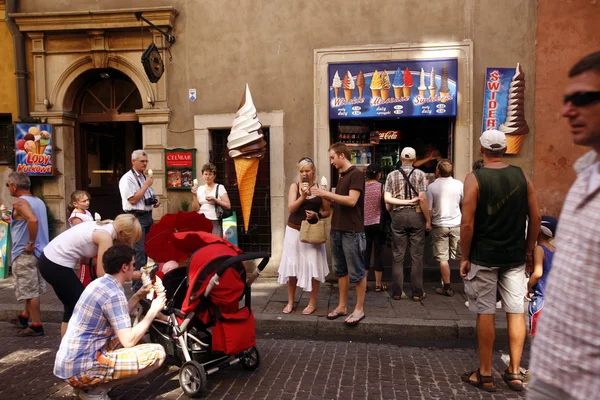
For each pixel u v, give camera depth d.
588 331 1.54
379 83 7.01
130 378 3.35
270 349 4.79
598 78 1.62
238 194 7.69
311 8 7.18
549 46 6.71
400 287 6.13
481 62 6.87
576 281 1.57
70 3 7.73
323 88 7.18
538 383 1.68
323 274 5.55
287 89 7.31
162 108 7.57
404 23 6.98
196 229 4.24
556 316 1.63
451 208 6.19
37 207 5.15
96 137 8.60
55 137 7.91
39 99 7.88
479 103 6.92
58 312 5.82
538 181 6.84
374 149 7.53
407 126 7.46
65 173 7.97
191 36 7.49
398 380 3.99
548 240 3.97
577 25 6.63
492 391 3.75
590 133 1.66
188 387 3.72
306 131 7.30
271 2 7.27
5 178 8.09
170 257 4.11
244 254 3.83
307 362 4.42
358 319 5.21
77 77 7.86
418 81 6.93
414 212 5.95
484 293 3.76
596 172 1.62
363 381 3.97
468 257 3.84
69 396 3.70
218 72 7.46
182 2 7.48
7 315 5.87
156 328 4.14
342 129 7.38
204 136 7.52
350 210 5.13
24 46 7.81
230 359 4.09
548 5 6.67
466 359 4.48
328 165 7.24
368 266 6.51
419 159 7.48
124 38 7.61
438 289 6.42
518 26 6.76
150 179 6.21
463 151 6.95
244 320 3.88
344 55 7.10
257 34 7.34
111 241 3.95
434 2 6.90
